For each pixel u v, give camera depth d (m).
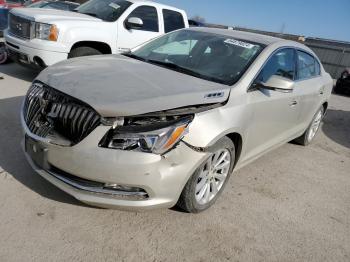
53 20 6.47
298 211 3.71
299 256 3.00
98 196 2.72
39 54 6.43
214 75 3.63
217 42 4.12
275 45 4.14
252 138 3.70
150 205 2.77
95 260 2.56
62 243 2.66
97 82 2.97
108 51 7.27
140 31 7.65
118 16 7.32
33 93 3.11
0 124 4.56
